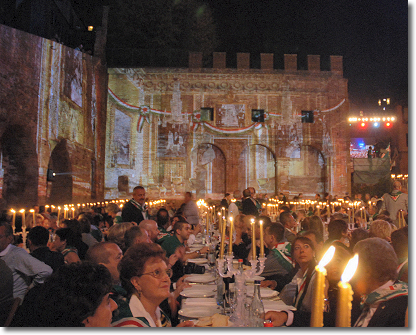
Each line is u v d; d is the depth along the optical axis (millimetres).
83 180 25094
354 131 48375
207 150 33375
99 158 28859
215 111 32938
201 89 33000
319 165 33500
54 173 22719
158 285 3340
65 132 22172
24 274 5824
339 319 1444
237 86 33219
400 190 12688
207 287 5426
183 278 5602
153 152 32094
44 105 19734
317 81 33625
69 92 22719
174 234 7461
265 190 33250
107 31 35469
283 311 3957
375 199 20266
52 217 10320
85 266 2594
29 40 18422
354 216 13492
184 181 32094
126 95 32031
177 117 32594
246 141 32906
